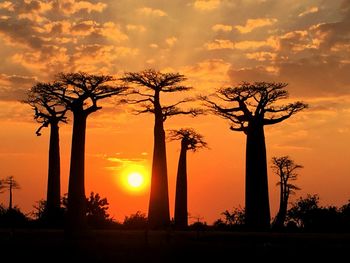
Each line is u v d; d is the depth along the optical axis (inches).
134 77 2171.5
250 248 1384.1
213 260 1274.6
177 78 2197.3
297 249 1368.1
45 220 2171.5
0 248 1408.7
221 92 2146.9
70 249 1387.8
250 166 2094.0
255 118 2113.7
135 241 1536.7
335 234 1732.3
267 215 2068.2
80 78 1937.7
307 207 2151.8
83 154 1923.0
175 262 1261.1
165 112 2206.0
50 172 2236.7
